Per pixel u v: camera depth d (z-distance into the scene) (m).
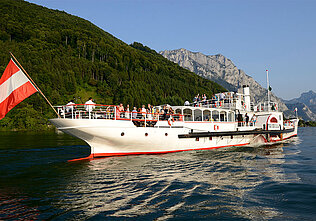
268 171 12.29
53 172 11.86
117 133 15.78
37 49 153.62
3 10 187.25
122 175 11.28
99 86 149.75
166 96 172.00
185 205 7.60
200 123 20.31
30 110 79.75
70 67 149.75
